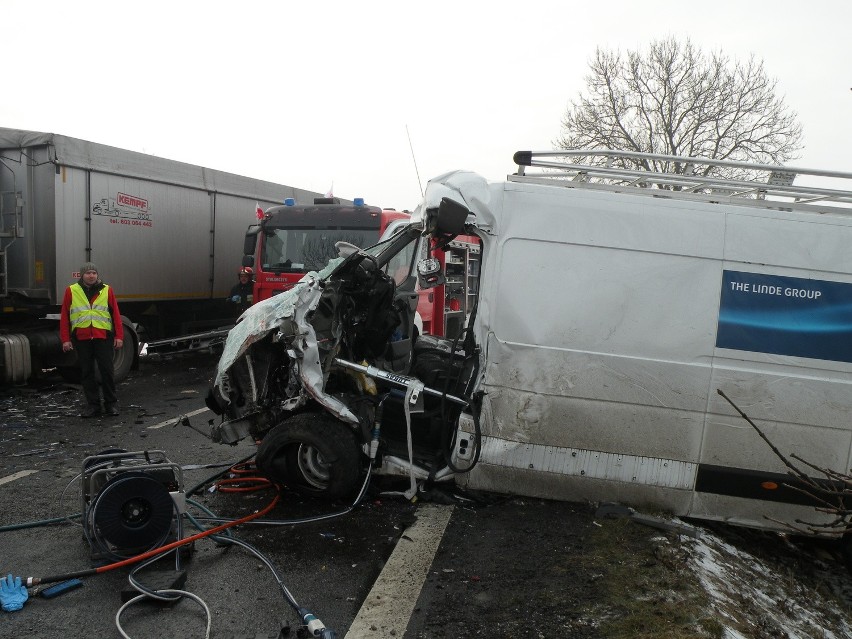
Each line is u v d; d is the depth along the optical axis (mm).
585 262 4859
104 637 3328
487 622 3541
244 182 14844
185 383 10766
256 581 3934
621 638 3395
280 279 11508
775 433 4781
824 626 4145
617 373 4840
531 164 4996
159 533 4090
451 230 4777
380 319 5566
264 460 4988
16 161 9914
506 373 4934
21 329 9773
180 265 12969
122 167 11312
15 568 4027
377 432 5027
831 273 4785
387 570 4074
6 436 7172
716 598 3908
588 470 4938
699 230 4820
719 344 4785
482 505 5074
